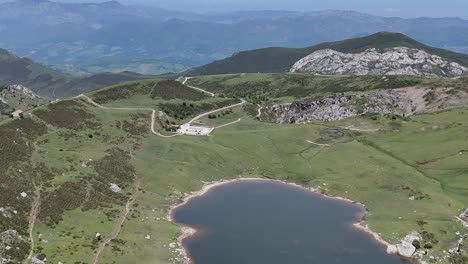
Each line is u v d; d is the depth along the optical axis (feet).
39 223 385.91
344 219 478.59
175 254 384.68
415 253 397.60
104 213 437.17
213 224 457.27
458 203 480.64
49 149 533.55
